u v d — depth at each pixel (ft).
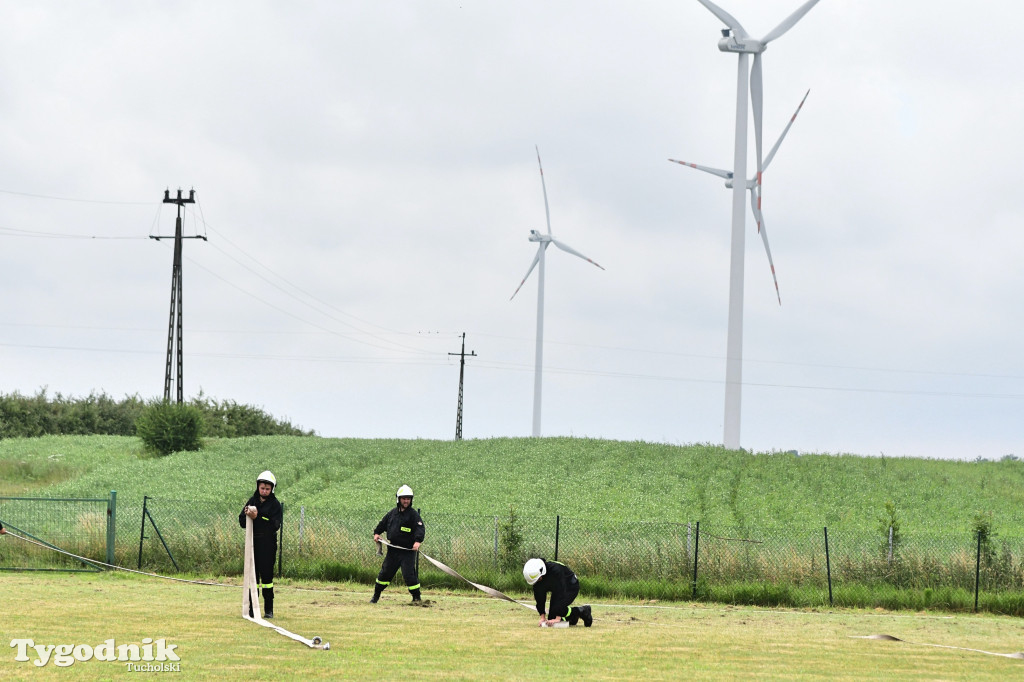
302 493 160.66
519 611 60.18
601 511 148.77
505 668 39.99
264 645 43.14
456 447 217.97
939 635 56.49
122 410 299.17
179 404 217.77
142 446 221.25
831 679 40.45
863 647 50.19
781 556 84.28
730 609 68.28
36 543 81.61
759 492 170.19
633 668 41.16
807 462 201.57
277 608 57.57
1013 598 70.79
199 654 40.78
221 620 50.39
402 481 175.11
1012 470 205.36
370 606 60.18
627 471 186.70
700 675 40.04
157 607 55.01
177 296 224.53
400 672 38.14
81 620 49.21
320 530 91.09
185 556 81.41
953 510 158.92
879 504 162.81
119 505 133.39
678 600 73.05
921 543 102.68
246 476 178.29
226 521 93.30
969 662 46.34
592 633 51.67
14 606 53.98
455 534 107.14
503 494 162.40
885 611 70.08
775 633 54.80
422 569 78.74
